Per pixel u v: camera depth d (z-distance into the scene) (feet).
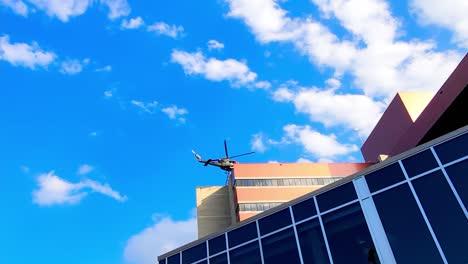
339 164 233.55
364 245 49.93
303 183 222.48
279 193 216.13
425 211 47.29
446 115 135.64
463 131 49.01
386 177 52.90
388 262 46.88
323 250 53.06
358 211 52.95
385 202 51.19
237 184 217.77
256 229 62.23
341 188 56.54
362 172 55.47
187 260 68.44
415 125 152.66
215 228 235.81
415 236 46.60
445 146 49.73
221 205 246.47
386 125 206.69
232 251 63.05
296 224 57.98
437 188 47.75
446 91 133.69
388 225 49.37
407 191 50.01
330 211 55.62
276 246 58.18
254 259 59.47
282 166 228.22
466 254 42.16
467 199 44.75
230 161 288.92
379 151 213.46
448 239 44.06
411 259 45.55
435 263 43.68
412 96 194.39
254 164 227.61
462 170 46.83
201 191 253.03
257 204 211.00
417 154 51.67
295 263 54.54
